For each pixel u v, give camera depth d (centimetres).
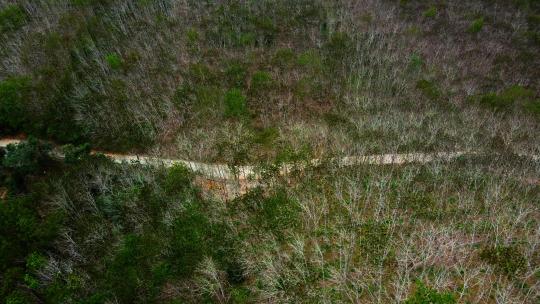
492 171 3278
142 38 4941
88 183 3170
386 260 2445
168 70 4538
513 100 4419
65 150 3600
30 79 4222
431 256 2381
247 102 4281
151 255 2434
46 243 2542
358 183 3123
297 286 2303
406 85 4553
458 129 3903
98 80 4331
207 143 3731
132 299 2205
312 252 2606
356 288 2250
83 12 5272
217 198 3002
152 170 3316
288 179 3167
